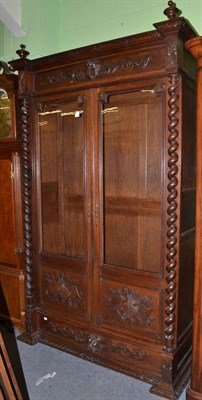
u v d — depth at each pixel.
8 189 2.49
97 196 2.08
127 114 2.15
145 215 2.14
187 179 1.92
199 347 1.73
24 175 2.32
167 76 1.73
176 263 1.82
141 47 1.78
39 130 2.31
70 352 2.26
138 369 2.00
